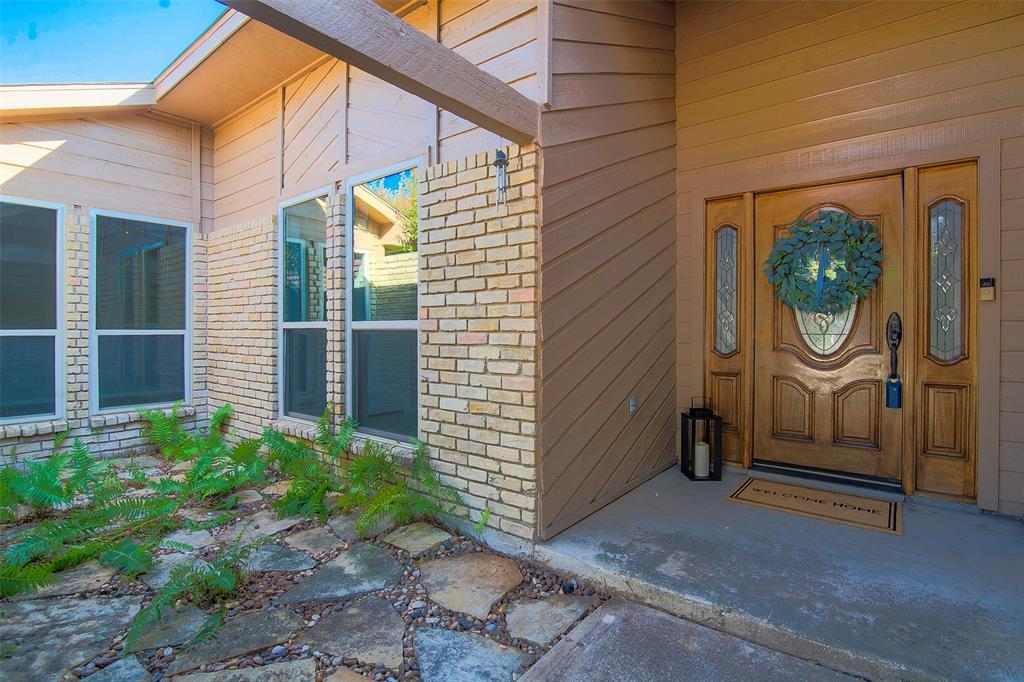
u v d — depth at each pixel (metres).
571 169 3.20
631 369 3.84
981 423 3.25
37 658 2.18
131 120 5.46
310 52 4.46
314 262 4.80
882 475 3.69
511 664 2.11
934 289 3.45
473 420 3.30
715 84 4.26
